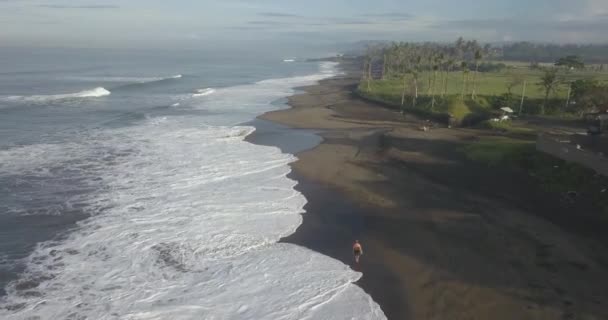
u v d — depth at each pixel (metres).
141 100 75.81
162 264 22.12
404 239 25.25
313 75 146.25
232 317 18.23
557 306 18.77
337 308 18.92
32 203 28.97
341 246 24.53
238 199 30.62
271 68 185.00
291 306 19.02
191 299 19.38
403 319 18.25
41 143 43.69
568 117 57.62
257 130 53.81
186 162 38.72
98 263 22.11
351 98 84.62
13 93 77.94
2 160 37.66
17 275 20.95
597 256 22.75
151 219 27.00
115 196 30.42
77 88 88.50
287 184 33.91
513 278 20.92
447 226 26.75
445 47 132.38
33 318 17.97
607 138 38.72
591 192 29.75
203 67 178.50
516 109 62.66
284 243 24.72
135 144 44.31
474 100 66.38
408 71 101.12
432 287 20.48
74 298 19.31
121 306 18.81
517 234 25.38
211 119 59.75
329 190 32.91
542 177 33.94
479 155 40.22
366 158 41.41
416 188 33.25
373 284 20.80
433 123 59.41
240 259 22.81
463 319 18.14
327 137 50.53
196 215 27.75
